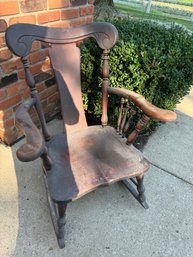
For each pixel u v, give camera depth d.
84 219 1.35
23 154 0.81
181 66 1.83
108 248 1.23
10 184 1.51
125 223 1.35
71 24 1.88
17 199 1.43
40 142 0.86
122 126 1.43
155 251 1.24
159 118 1.10
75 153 1.25
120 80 1.69
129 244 1.26
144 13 6.52
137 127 1.24
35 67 1.74
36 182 1.54
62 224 1.16
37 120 1.94
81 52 1.66
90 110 1.97
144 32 1.91
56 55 1.33
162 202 1.48
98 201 1.46
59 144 1.31
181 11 6.88
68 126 1.43
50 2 1.62
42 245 1.22
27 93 1.75
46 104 1.99
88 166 1.18
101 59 1.66
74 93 1.41
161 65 1.61
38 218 1.34
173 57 1.65
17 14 1.45
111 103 1.78
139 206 1.45
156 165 1.74
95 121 2.06
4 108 1.61
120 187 1.55
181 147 1.93
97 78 1.75
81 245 1.24
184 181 1.63
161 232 1.32
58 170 1.16
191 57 1.82
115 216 1.38
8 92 1.59
